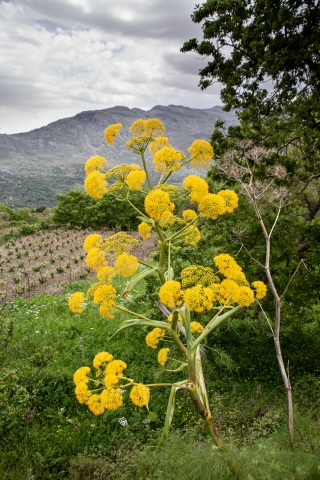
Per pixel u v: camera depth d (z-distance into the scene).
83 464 3.98
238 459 2.53
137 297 8.11
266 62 7.57
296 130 6.80
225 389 5.74
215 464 2.42
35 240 24.55
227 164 5.19
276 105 8.29
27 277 15.78
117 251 2.37
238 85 8.34
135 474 3.43
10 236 26.75
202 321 6.59
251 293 2.34
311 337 7.34
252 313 6.19
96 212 27.25
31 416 4.98
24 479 3.88
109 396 2.08
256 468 2.48
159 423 5.06
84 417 5.23
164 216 2.46
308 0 7.28
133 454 3.91
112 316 2.32
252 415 4.44
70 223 29.62
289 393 3.13
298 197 7.34
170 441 3.29
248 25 7.95
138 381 6.07
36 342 7.77
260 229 6.16
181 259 7.32
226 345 7.01
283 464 2.56
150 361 6.82
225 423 4.29
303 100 7.38
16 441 4.59
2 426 4.75
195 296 2.07
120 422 5.01
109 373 2.15
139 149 2.41
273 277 6.24
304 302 6.46
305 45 7.56
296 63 7.46
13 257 20.12
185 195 2.35
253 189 4.68
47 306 10.80
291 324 6.79
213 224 6.71
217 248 6.56
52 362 6.66
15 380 5.21
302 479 2.44
